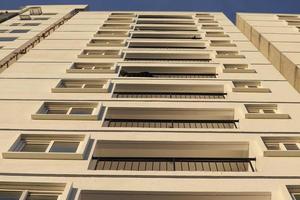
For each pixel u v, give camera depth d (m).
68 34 35.72
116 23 40.47
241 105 20.97
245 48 32.16
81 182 14.25
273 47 30.81
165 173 14.79
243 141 17.42
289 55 27.97
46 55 29.31
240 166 17.61
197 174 14.72
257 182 14.29
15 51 31.66
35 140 17.27
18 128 18.36
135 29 39.00
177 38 36.69
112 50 30.73
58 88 22.48
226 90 23.77
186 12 46.62
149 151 17.69
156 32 36.97
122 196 13.96
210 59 30.39
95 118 19.02
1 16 47.72
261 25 38.53
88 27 38.75
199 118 20.91
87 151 16.36
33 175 14.76
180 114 20.89
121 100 21.52
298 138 17.39
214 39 34.84
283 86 23.88
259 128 18.56
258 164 15.95
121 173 14.84
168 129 18.30
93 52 30.70
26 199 13.27
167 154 17.86
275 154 16.03
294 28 37.00
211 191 13.77
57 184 13.70
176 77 26.95
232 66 27.91
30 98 21.66
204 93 23.56
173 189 13.86
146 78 24.78
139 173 14.79
